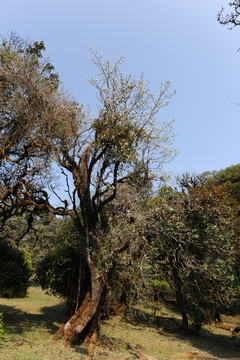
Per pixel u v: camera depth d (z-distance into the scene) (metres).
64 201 13.22
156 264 10.80
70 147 12.62
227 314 18.98
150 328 17.47
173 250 11.12
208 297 13.35
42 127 12.02
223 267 11.41
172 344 13.52
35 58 12.62
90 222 12.38
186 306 21.89
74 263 16.08
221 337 17.12
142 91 11.88
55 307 22.20
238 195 25.28
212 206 11.82
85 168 12.42
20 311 19.48
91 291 11.72
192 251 11.84
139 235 10.61
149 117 11.79
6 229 29.59
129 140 11.74
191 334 17.02
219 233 11.33
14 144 13.18
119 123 11.88
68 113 12.45
